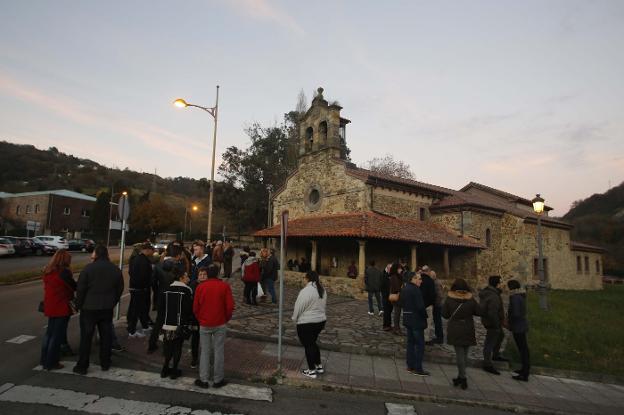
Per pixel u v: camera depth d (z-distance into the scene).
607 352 9.40
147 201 59.25
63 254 6.37
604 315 15.59
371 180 19.64
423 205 22.70
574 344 10.01
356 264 19.31
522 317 7.40
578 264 29.98
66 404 4.96
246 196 43.72
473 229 21.45
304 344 6.50
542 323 12.62
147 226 56.16
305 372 6.48
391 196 20.91
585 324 12.90
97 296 6.09
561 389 6.96
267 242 24.72
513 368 7.96
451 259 21.84
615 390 7.11
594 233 65.50
